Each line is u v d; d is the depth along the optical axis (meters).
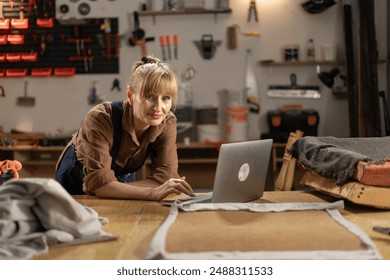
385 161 2.06
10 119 6.98
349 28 6.61
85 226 1.61
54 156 6.93
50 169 6.89
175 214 1.91
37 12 6.82
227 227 1.69
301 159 2.47
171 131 2.65
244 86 6.91
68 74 6.79
